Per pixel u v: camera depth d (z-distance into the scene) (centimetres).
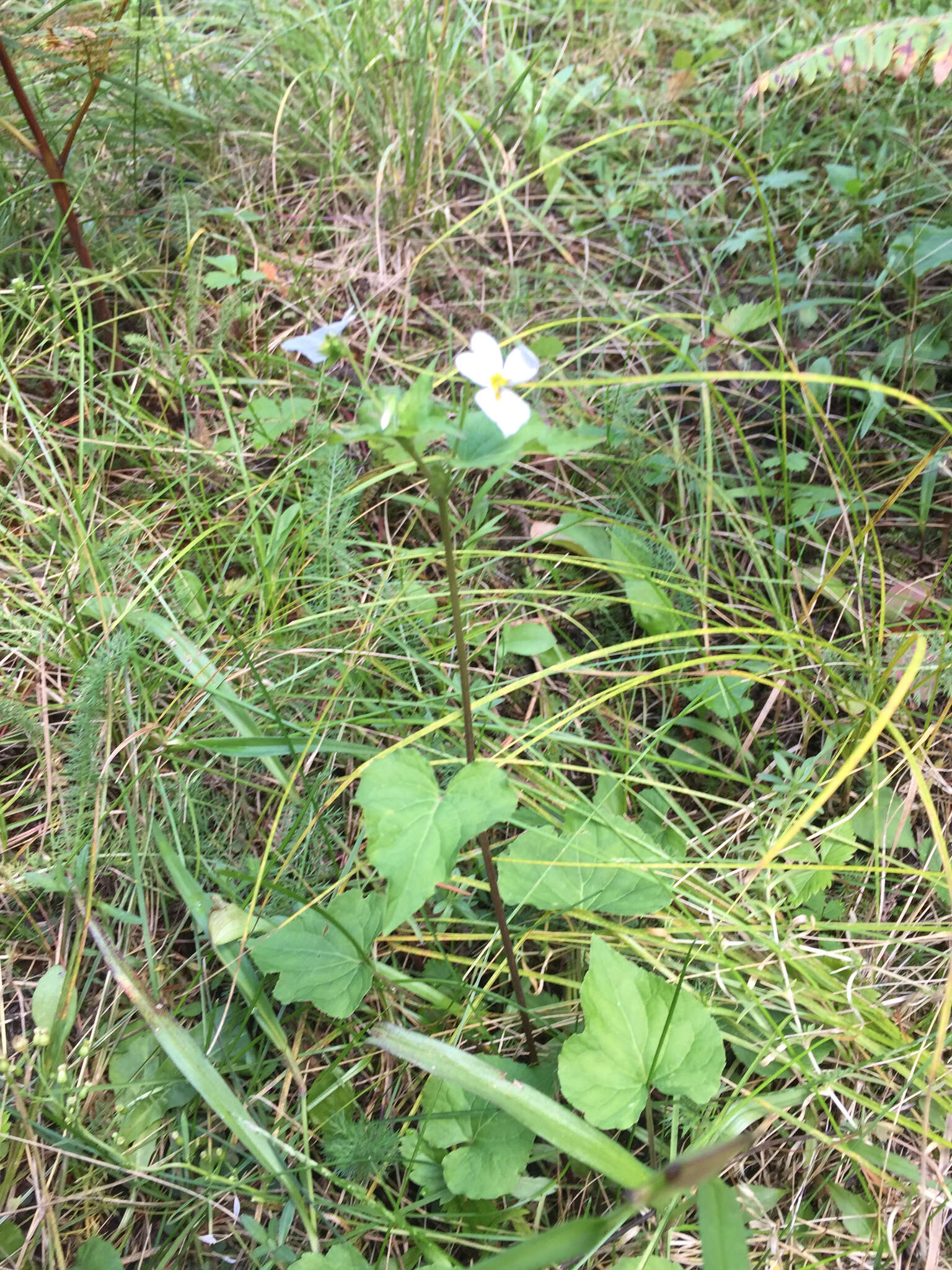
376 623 46
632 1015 32
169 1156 34
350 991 35
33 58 51
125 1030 37
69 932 38
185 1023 38
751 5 78
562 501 52
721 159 67
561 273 61
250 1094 36
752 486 53
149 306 55
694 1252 33
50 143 56
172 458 52
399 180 63
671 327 58
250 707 41
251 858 40
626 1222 33
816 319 57
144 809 41
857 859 42
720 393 52
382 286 59
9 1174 33
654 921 40
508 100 64
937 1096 35
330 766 41
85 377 53
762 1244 33
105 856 39
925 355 53
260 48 65
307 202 63
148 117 61
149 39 62
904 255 55
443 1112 34
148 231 59
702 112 69
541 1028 37
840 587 49
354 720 42
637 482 53
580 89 70
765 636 48
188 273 54
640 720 47
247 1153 35
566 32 77
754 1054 36
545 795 42
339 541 47
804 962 38
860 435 51
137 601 46
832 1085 35
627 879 38
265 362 55
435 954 38
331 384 54
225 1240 34
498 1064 35
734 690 45
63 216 52
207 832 42
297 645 46
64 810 40
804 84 65
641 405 56
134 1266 33
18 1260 32
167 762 42
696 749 46
